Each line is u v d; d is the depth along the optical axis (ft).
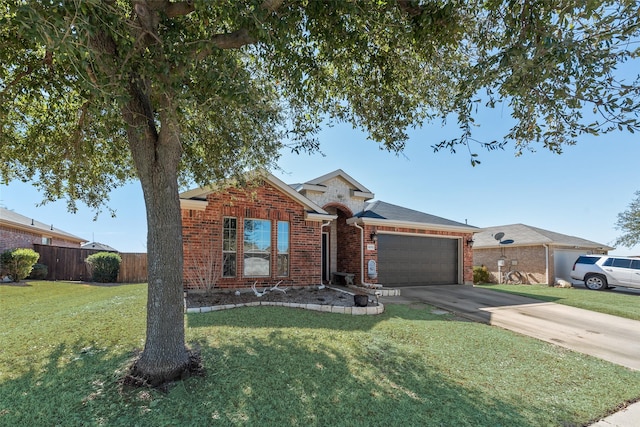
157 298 13.98
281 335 19.97
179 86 11.09
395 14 13.44
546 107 12.13
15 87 16.98
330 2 12.78
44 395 12.46
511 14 11.05
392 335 21.68
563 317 31.40
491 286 59.77
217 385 13.42
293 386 13.70
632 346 23.21
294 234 39.22
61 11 8.27
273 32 12.60
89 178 24.61
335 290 38.47
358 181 54.44
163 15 11.25
